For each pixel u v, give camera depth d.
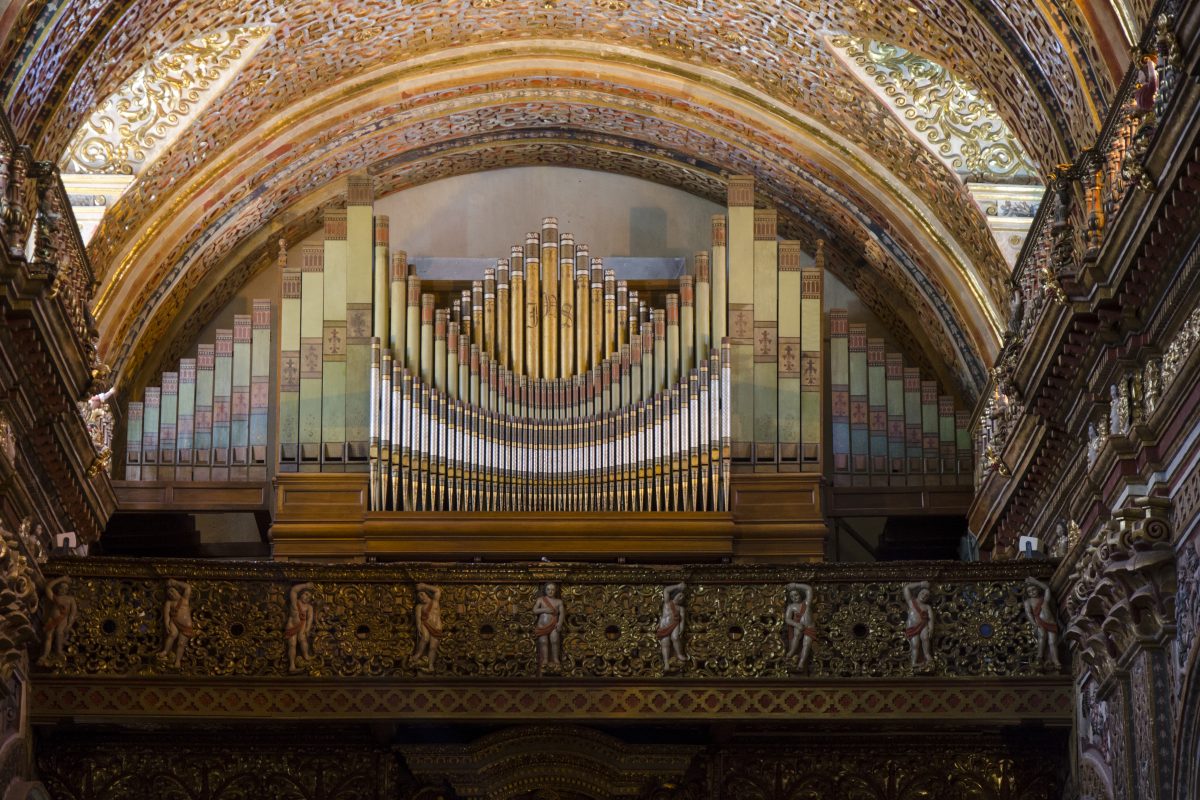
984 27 15.97
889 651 16.81
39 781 16.72
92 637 16.61
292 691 16.62
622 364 19.23
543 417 19.14
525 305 19.56
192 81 18.33
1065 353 15.06
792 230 21.33
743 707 16.67
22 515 15.62
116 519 19.94
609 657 16.83
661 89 20.02
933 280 19.66
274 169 19.94
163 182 18.94
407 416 18.88
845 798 17.80
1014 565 16.91
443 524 18.53
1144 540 13.80
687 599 16.98
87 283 16.78
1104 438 14.87
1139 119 13.77
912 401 19.80
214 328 21.17
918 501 19.53
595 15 19.30
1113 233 13.58
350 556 18.48
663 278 20.36
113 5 15.55
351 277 19.45
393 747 17.39
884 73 18.42
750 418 19.06
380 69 19.69
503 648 16.81
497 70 19.98
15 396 14.88
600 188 21.55
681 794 17.80
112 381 19.28
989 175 18.47
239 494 19.20
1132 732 14.64
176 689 16.58
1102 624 15.04
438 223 21.36
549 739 17.20
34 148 15.79
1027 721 16.66
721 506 18.62
